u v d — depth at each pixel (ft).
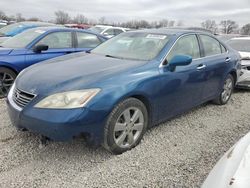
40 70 12.61
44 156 11.67
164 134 14.35
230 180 6.31
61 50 21.95
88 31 24.47
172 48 14.28
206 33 17.75
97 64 12.92
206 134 14.73
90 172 10.71
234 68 19.75
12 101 11.87
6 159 11.30
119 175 10.60
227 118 17.40
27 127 10.87
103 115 10.88
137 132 12.61
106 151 12.23
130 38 15.94
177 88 14.14
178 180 10.45
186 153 12.51
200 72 15.81
